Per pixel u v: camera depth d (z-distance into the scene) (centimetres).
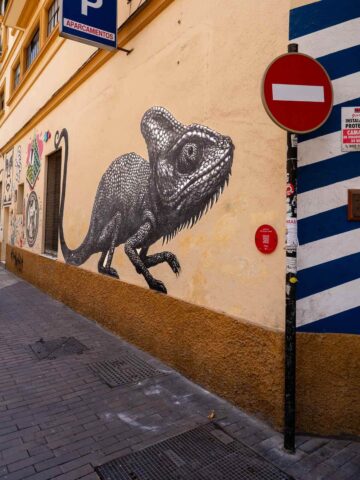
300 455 284
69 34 517
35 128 1103
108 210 627
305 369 309
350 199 305
